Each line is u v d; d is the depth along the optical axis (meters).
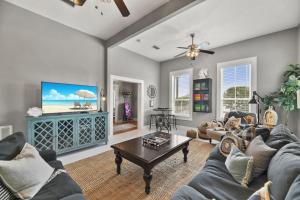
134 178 2.30
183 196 1.21
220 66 4.87
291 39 3.69
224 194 1.25
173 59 6.20
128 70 5.24
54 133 3.03
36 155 1.46
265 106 3.99
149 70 6.13
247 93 4.39
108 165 2.71
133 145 2.47
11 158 1.39
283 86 3.46
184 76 5.95
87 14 3.14
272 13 3.03
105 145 3.91
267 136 1.96
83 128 3.50
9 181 1.17
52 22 3.38
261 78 4.12
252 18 3.22
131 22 3.45
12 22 2.87
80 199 1.20
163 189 2.04
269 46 3.99
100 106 4.38
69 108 3.45
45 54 3.29
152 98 6.33
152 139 2.68
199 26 3.55
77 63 3.85
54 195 1.23
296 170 1.00
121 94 8.51
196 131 4.67
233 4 2.74
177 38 4.20
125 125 6.82
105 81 4.51
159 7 2.86
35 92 3.17
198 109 5.35
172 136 3.01
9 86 2.87
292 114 3.68
